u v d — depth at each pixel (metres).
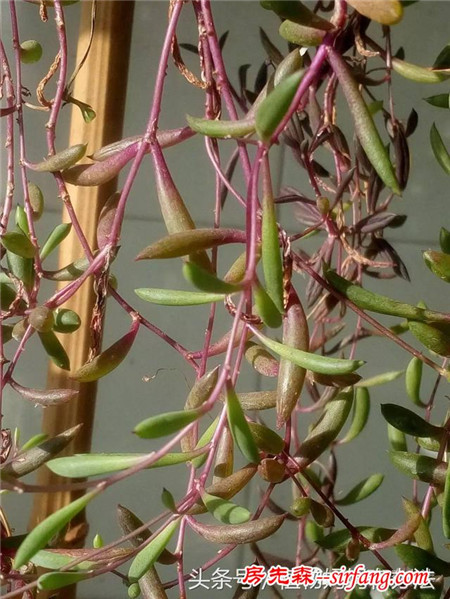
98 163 0.27
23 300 0.29
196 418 0.23
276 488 0.44
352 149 0.39
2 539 0.27
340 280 0.27
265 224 0.24
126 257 0.41
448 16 0.40
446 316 0.27
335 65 0.24
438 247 0.43
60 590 0.33
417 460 0.28
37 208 0.30
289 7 0.23
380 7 0.23
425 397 0.44
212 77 0.27
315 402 0.36
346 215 0.41
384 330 0.27
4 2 0.34
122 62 0.32
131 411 0.43
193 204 0.41
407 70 0.27
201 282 0.22
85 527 0.32
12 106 0.29
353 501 0.35
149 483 0.44
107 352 0.27
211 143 0.27
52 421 0.32
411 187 0.43
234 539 0.26
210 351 0.28
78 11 0.37
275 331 0.40
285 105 0.22
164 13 0.39
